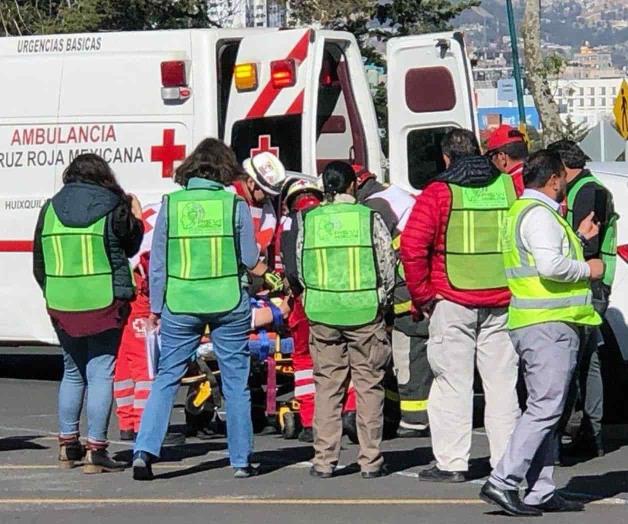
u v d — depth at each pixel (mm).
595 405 11727
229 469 11352
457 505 9891
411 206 12734
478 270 10258
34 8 39906
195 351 10977
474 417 13977
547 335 9234
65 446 11477
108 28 40719
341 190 10750
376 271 10625
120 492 10500
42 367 19141
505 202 10320
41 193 16297
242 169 12859
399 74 16391
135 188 15852
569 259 9164
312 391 12500
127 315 11102
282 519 9531
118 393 12773
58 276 10922
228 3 42781
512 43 40062
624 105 28422
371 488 10523
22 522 9562
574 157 11109
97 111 16047
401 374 12875
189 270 10656
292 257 11438
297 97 15086
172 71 15562
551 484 9609
